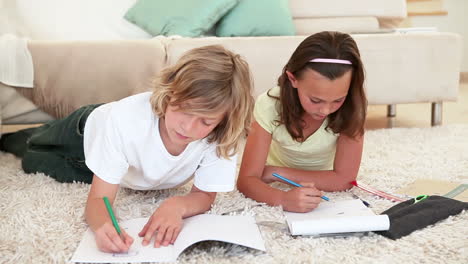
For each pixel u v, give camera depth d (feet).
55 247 3.08
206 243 3.17
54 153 4.68
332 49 3.53
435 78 7.11
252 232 3.17
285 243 3.18
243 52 6.34
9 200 3.97
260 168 4.16
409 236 3.28
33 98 6.01
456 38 7.07
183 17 7.17
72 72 5.96
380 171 4.91
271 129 4.16
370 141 6.18
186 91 2.88
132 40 6.11
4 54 5.85
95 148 3.43
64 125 4.57
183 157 3.54
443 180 4.57
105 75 5.98
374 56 6.81
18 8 7.30
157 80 3.21
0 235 3.27
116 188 3.48
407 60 6.94
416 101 7.13
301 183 4.22
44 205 3.82
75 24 7.36
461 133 6.54
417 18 12.03
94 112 3.89
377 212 3.75
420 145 5.92
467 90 10.84
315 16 8.11
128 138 3.37
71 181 4.54
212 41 6.25
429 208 3.59
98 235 2.95
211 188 3.62
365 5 8.17
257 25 7.26
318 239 3.22
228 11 7.38
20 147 5.57
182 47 6.12
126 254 2.92
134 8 7.48
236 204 3.83
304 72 3.59
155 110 3.28
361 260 2.95
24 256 2.97
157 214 3.23
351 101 3.88
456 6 12.03
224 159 3.58
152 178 3.70
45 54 5.93
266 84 6.47
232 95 3.00
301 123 4.03
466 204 3.67
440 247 3.11
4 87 5.97
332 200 4.01
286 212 3.70
